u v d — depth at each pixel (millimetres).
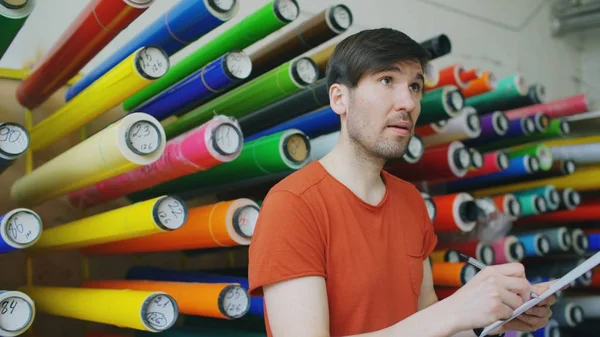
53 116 1404
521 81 1984
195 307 1171
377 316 845
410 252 924
